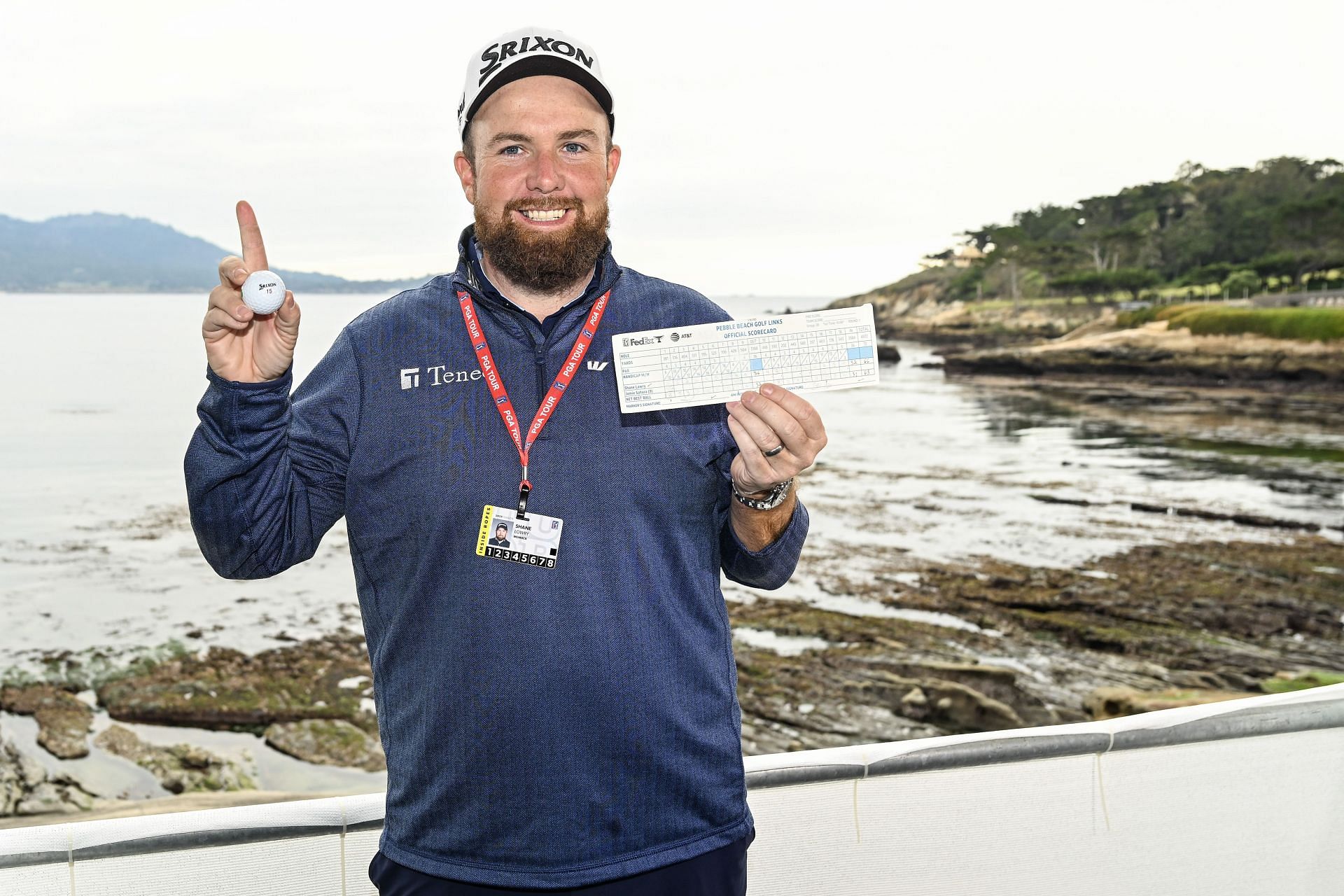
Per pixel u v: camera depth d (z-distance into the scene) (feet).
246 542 3.87
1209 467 120.47
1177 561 71.51
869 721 37.50
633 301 4.32
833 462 122.93
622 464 3.91
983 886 5.77
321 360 4.33
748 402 3.74
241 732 35.53
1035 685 43.50
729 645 4.26
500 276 4.26
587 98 4.25
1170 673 46.01
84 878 4.71
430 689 3.83
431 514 3.84
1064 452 132.16
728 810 4.01
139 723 36.37
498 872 3.80
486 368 4.01
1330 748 6.14
